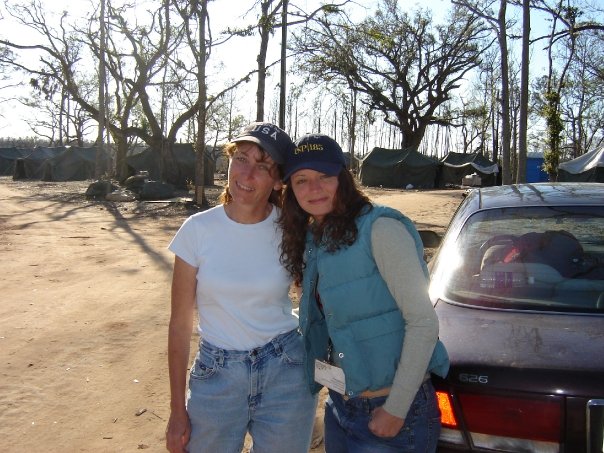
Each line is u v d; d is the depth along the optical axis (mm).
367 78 45188
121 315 6480
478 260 3119
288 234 2336
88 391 4434
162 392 4426
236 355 2365
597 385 2029
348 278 2111
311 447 3607
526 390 2088
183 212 18656
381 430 2027
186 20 20547
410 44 44906
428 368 2113
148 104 31016
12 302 7027
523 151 13430
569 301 2748
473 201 3764
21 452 3559
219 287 2342
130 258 10148
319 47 22328
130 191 24797
